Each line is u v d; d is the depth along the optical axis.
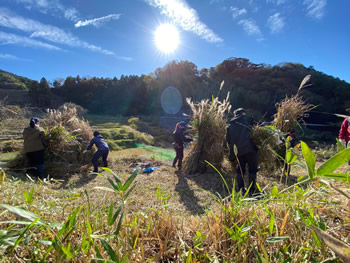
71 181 4.54
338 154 0.65
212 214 1.21
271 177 4.45
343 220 1.09
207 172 5.28
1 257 0.78
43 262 0.77
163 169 5.76
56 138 5.19
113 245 0.92
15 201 1.32
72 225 0.89
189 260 0.79
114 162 6.65
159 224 1.14
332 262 0.75
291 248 0.89
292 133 4.56
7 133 6.89
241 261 0.87
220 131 5.32
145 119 32.47
